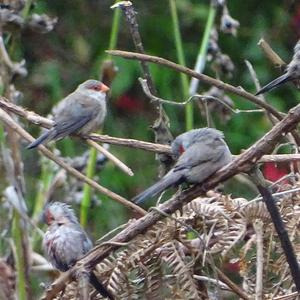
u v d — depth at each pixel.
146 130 18.00
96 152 10.22
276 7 18.80
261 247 7.10
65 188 10.84
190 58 18.50
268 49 9.17
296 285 6.86
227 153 7.05
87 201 10.24
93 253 6.91
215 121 17.06
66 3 19.52
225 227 7.24
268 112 8.70
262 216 7.24
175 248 7.18
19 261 9.51
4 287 9.09
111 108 18.14
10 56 10.56
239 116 17.02
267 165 11.57
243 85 17.86
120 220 16.38
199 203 7.34
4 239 10.16
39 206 10.80
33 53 18.80
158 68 17.58
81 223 10.21
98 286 7.13
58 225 8.30
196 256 7.14
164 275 7.23
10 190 9.71
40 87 18.14
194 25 18.83
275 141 6.59
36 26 10.44
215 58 10.66
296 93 17.81
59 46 19.08
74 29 19.31
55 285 6.96
